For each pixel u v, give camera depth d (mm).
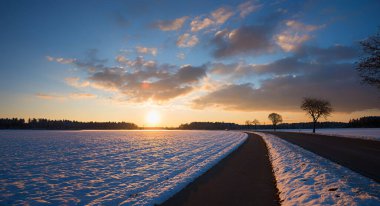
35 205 7996
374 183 8656
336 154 17109
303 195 7727
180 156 19344
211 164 14625
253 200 7570
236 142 33812
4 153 23516
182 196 8133
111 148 27844
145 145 31609
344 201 6906
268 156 18234
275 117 133000
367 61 27625
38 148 28453
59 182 11219
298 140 33938
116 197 8445
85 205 7762
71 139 46688
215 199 7742
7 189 10086
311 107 72812
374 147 21734
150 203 7555
